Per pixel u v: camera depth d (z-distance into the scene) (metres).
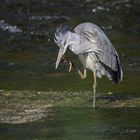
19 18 25.31
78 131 13.44
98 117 14.56
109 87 17.47
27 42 22.91
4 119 14.43
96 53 15.53
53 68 19.92
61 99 16.16
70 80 18.39
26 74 19.23
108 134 13.26
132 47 22.20
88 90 17.14
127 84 17.80
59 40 15.53
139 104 15.69
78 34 15.65
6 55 21.50
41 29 24.22
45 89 17.27
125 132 13.42
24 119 14.42
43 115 14.74
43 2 27.12
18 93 16.73
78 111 15.07
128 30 24.19
